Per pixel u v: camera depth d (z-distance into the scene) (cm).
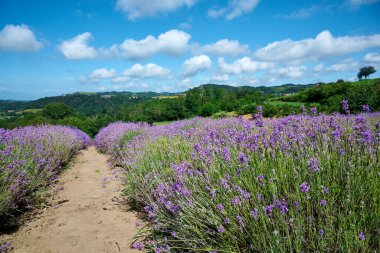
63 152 914
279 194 297
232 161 361
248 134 438
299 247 227
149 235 366
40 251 336
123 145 973
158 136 798
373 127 449
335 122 460
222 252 270
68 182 697
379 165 305
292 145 396
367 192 274
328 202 262
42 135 923
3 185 436
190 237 298
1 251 334
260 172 333
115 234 383
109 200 538
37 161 603
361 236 207
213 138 488
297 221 250
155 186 443
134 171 544
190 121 1435
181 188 343
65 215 456
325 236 230
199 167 408
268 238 247
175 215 338
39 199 522
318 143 397
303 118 534
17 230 398
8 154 541
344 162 326
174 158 503
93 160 1141
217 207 279
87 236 377
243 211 276
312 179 311
